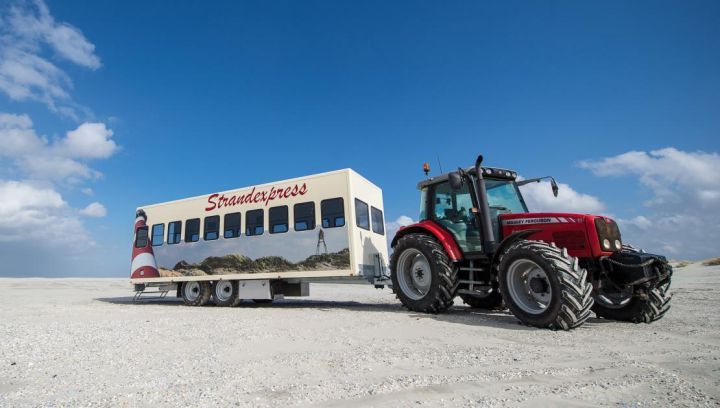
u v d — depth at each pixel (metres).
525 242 6.70
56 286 24.92
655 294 6.70
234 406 3.04
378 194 12.00
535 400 3.01
